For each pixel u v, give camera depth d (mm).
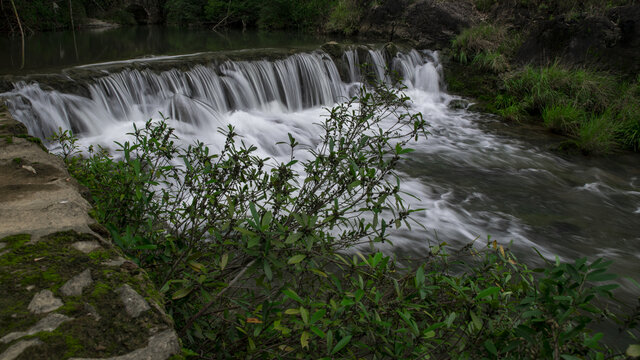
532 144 9555
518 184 7586
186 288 1700
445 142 9523
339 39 18203
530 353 1526
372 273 1807
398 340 1852
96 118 7758
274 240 1578
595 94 10609
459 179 7676
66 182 2260
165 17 25234
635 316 1565
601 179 7957
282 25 21953
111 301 1407
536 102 11211
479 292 1652
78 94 7648
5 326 1276
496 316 1830
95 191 2600
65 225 1788
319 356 1854
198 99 9234
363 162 2219
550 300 1392
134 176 2271
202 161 2416
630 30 11141
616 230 6168
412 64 13812
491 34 14289
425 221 6023
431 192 7070
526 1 14891
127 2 23828
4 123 2951
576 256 5453
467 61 13992
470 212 6461
